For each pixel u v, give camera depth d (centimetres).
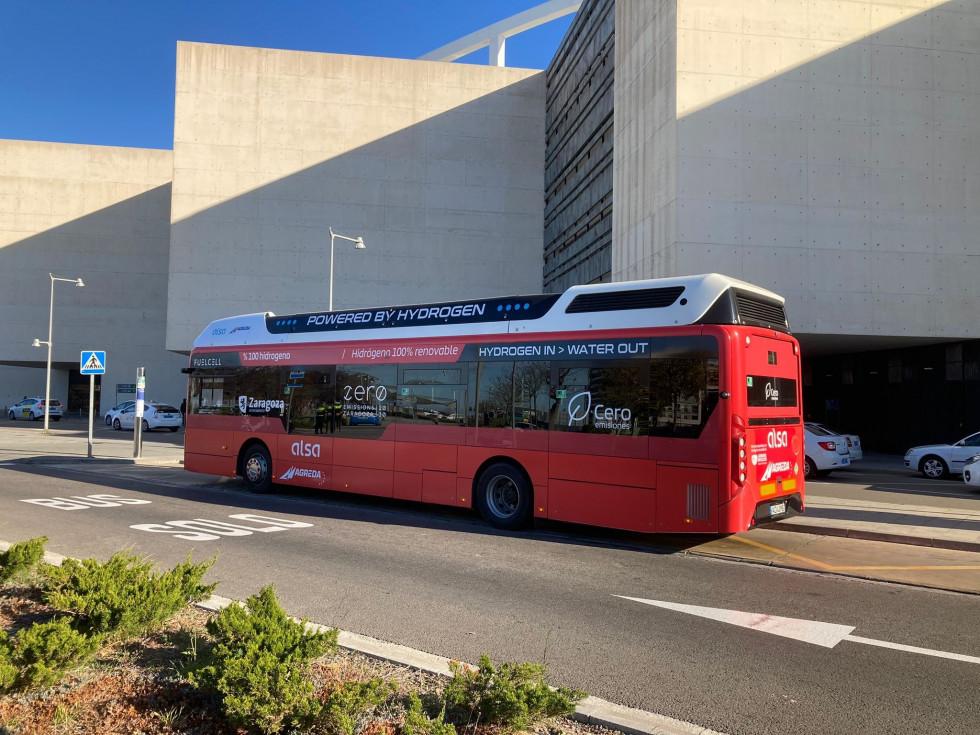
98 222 5756
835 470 2127
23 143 5697
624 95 2834
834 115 2366
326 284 4197
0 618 501
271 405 1297
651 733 355
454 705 356
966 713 401
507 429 988
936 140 2386
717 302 834
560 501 927
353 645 472
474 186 4372
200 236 4103
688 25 2348
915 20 2397
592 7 3481
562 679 443
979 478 1470
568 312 955
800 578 736
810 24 2377
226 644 386
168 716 348
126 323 5744
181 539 865
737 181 2336
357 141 4269
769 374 877
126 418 3866
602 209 3300
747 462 812
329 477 1195
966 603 644
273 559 768
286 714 328
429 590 653
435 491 1057
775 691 430
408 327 1130
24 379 6328
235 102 4162
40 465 1828
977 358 2417
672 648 507
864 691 431
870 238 2358
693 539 950
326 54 4250
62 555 755
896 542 938
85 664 398
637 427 866
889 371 2856
